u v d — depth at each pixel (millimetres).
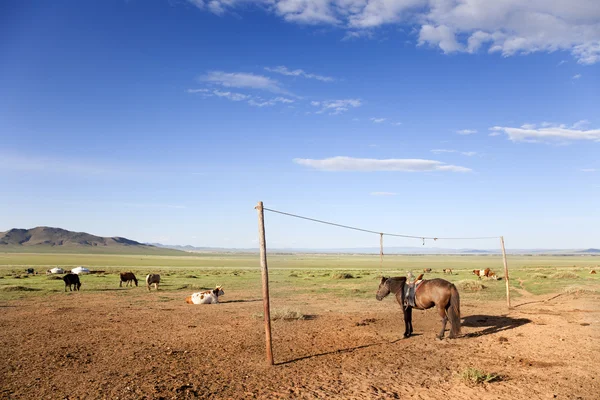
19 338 14234
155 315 19797
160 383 9211
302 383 9305
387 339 14148
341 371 10258
